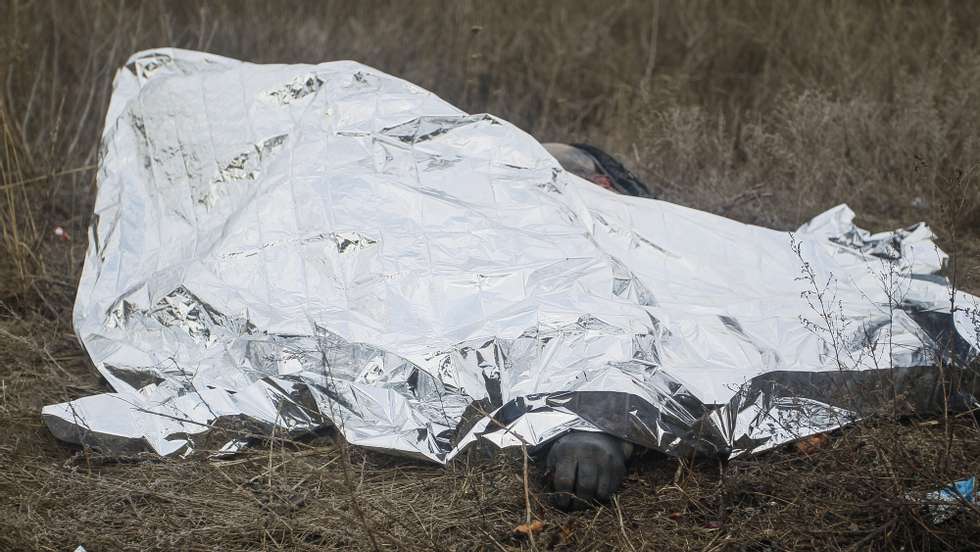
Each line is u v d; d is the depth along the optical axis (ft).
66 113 18.62
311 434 10.12
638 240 11.54
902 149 16.92
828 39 20.79
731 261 11.74
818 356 10.12
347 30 22.04
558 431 9.02
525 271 10.27
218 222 11.77
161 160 12.86
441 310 10.05
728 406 9.33
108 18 20.88
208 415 9.82
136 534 8.77
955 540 8.18
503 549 8.36
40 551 8.42
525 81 21.59
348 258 10.67
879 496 8.38
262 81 12.76
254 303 10.44
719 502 9.03
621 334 9.55
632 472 9.61
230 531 8.79
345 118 12.04
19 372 11.73
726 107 20.34
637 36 23.00
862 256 12.67
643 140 18.04
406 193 11.09
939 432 10.14
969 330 10.70
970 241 15.24
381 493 9.29
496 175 11.61
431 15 22.68
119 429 9.80
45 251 14.69
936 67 19.10
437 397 9.49
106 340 10.99
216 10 22.04
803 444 9.59
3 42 18.69
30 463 9.77
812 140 17.10
